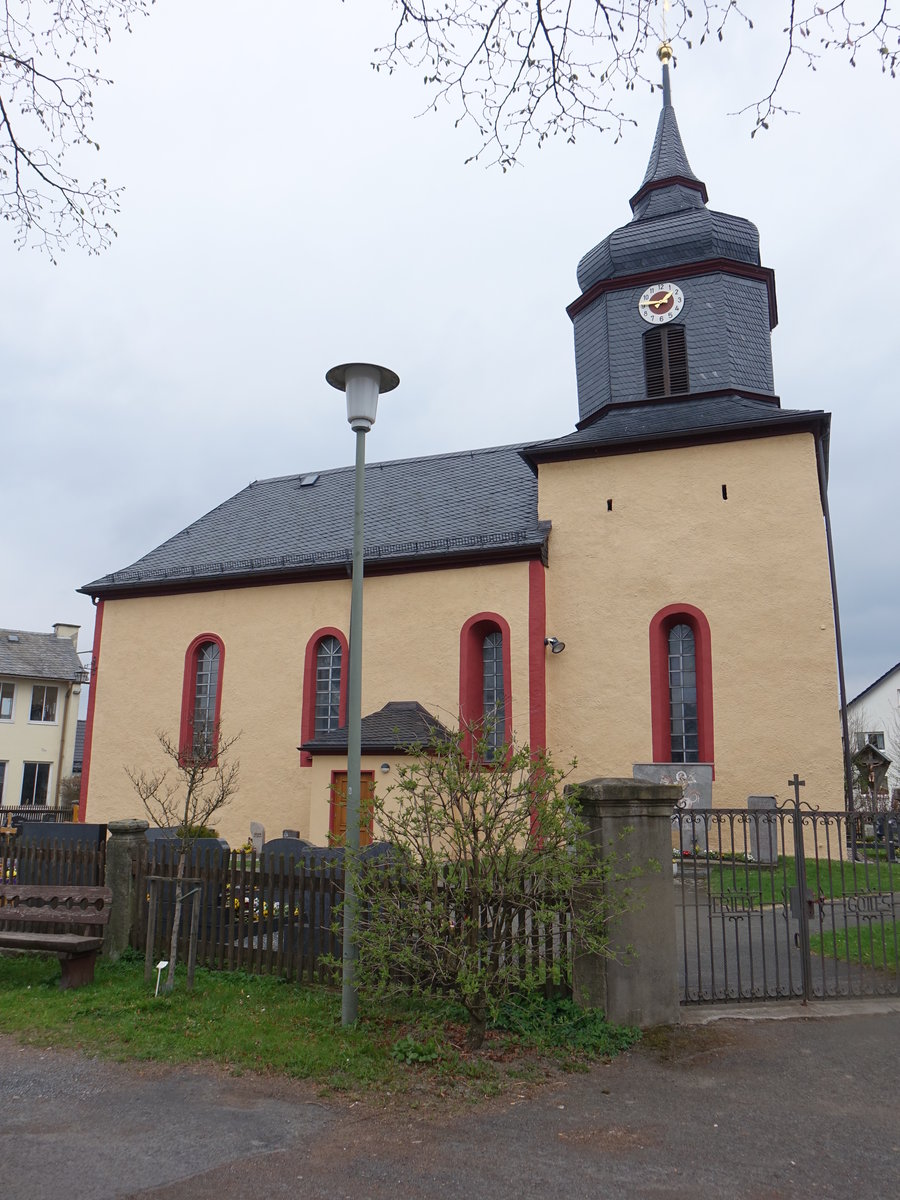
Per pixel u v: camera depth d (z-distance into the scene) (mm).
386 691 19031
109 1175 4406
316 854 9797
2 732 41719
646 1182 4410
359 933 6617
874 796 26797
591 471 18516
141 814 21203
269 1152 4699
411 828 6629
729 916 7484
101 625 22766
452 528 20219
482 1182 4383
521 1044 6387
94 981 8188
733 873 7531
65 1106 5340
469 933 6375
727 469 17469
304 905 8117
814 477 16844
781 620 16547
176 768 21000
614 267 20578
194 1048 6297
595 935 6707
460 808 6512
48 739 43062
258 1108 5312
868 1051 6359
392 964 6793
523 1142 4867
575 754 17453
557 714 17734
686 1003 7375
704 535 17375
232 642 21172
